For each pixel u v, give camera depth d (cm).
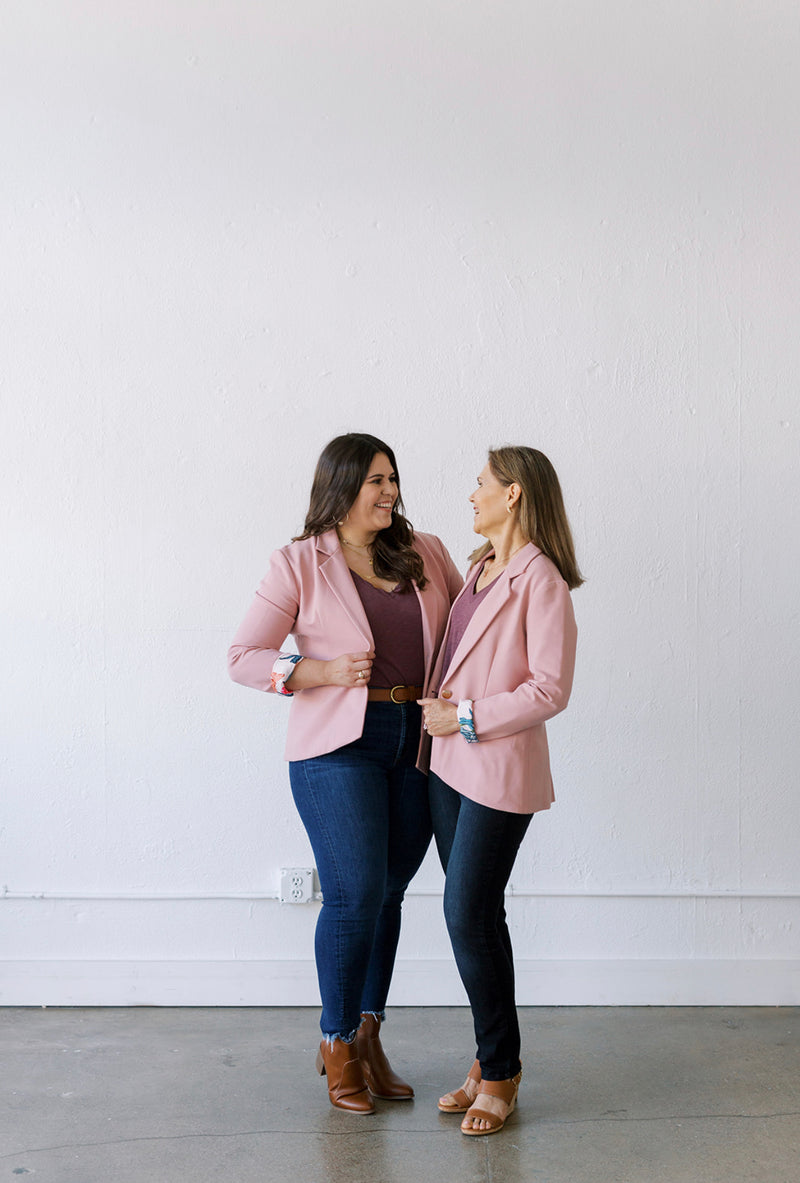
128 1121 223
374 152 296
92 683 295
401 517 245
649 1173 202
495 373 297
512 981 225
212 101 296
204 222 296
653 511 297
